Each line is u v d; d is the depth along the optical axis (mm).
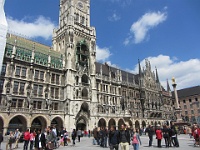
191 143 28625
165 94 104688
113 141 17344
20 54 51406
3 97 44906
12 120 45469
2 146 29609
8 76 46844
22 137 37062
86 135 54281
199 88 114875
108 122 64438
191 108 112938
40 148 21125
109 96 70812
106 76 73000
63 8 74250
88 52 66938
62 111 53812
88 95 60656
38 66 53938
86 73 62781
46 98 52531
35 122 50000
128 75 91688
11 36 55875
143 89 86250
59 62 60500
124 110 72438
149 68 96500
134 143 17938
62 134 31281
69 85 56875
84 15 73125
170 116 100875
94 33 71188
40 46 62438
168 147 23734
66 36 64125
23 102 48125
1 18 41531
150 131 25938
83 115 57062
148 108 85750
